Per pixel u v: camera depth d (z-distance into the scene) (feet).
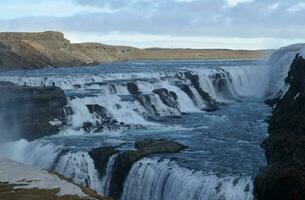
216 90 231.50
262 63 269.03
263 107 198.59
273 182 83.92
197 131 148.87
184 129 153.07
